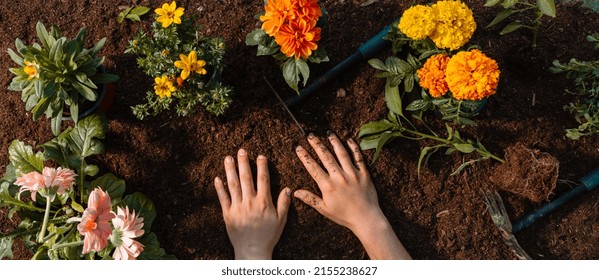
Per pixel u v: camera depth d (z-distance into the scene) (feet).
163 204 3.50
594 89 3.35
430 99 3.28
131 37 3.57
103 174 3.49
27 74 3.02
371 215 3.41
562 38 3.60
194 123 3.52
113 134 3.50
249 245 3.39
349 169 3.46
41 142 3.51
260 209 3.43
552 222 3.50
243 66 3.52
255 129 3.53
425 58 3.36
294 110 3.54
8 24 3.61
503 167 3.39
